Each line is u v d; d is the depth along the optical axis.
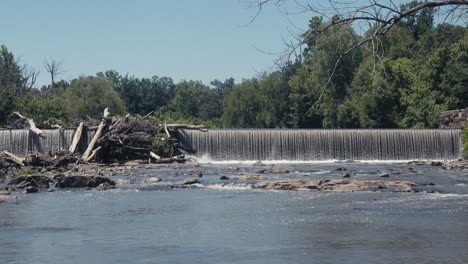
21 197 31.77
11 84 114.19
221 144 62.38
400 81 80.62
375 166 55.09
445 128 67.81
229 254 16.56
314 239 18.72
